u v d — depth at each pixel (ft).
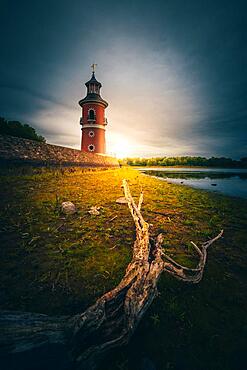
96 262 14.67
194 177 132.77
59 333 7.18
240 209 37.22
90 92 145.38
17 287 11.47
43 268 13.51
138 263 10.58
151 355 7.82
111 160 157.17
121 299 8.90
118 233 20.61
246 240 20.93
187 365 7.51
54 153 72.59
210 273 14.10
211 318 9.87
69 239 18.33
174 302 10.80
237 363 7.67
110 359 7.61
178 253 17.08
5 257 14.61
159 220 26.32
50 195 34.40
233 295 11.73
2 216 22.33
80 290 11.53
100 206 30.71
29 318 7.65
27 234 18.51
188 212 31.63
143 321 9.45
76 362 6.70
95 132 137.49
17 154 52.65
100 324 7.61
